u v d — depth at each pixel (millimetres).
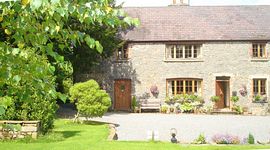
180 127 21594
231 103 31500
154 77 31906
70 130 17438
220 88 32125
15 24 3471
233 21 33312
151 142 14125
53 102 15211
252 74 31734
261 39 31531
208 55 31828
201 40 31656
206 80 31766
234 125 22922
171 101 31625
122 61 31953
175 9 34906
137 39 31797
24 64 3539
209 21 33375
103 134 16219
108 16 3270
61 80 23656
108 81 31906
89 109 20844
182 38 31703
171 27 32781
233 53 31781
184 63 31906
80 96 20922
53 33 3445
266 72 31766
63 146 12477
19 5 3201
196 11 34625
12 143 12875
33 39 3467
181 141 16250
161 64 31891
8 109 13773
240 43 31781
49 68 3656
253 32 32125
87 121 21875
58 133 15711
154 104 31578
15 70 3523
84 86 20938
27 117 14023
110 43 28328
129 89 32062
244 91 31469
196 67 31906
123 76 31891
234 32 32125
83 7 3168
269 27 32562
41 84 3582
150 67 31906
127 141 14242
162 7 35125
